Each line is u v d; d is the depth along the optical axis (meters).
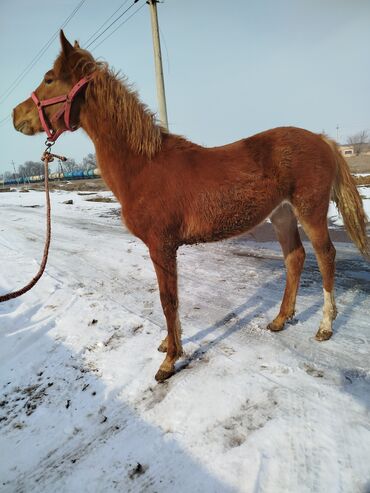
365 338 2.96
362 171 22.88
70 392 2.60
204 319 3.55
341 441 1.88
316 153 2.79
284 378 2.46
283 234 3.24
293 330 3.19
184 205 2.62
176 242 2.73
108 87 2.63
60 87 2.72
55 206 14.23
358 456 1.78
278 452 1.84
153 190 2.60
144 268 5.43
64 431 2.24
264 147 2.72
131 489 1.77
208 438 2.00
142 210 2.63
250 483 1.68
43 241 7.68
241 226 2.79
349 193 3.02
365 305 3.60
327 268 2.94
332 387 2.33
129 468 1.89
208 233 2.75
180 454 1.92
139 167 2.63
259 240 6.96
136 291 4.47
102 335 3.34
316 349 2.85
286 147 2.72
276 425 2.02
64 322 3.67
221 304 3.89
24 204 15.76
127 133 2.61
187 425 2.12
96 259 6.08
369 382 2.39
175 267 2.75
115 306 3.99
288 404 2.19
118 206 13.66
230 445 1.94
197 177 2.61
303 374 2.49
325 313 3.02
